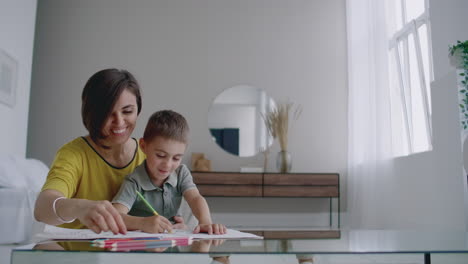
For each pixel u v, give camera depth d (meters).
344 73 4.75
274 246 0.63
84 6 4.58
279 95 4.68
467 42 2.47
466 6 2.61
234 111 4.61
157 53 4.60
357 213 4.09
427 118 3.21
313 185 4.14
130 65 4.56
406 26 3.49
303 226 4.46
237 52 4.70
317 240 0.72
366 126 3.95
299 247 0.62
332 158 4.64
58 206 0.76
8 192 2.35
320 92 4.71
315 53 4.76
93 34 4.55
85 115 1.05
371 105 3.80
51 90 4.43
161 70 4.58
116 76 1.03
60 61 4.48
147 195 1.21
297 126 4.65
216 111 4.59
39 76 4.43
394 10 3.79
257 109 4.63
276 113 4.61
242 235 0.82
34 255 0.53
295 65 4.73
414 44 3.41
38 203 0.83
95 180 1.17
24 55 3.86
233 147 4.55
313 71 4.73
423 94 3.23
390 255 0.64
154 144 1.16
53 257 0.53
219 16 4.72
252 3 4.76
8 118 3.52
